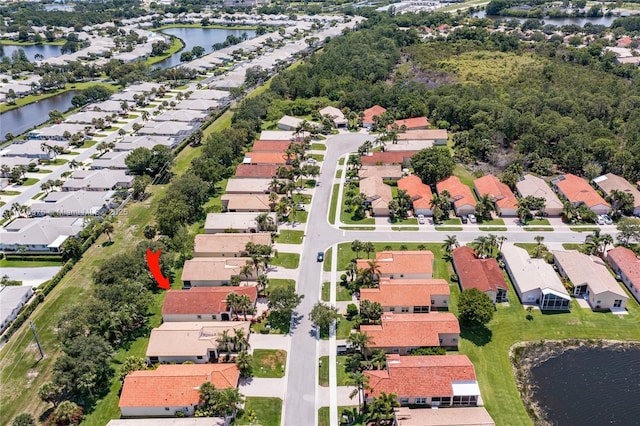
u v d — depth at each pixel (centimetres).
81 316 11256
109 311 11506
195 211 17225
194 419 9406
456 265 13800
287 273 13938
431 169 18388
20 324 12262
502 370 10819
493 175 19400
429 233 15800
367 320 11819
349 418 9581
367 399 9738
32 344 11662
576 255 13838
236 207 16850
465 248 14275
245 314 12119
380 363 10331
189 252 14538
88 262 14688
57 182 19000
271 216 15975
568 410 9969
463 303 11650
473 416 9262
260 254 13825
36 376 10744
